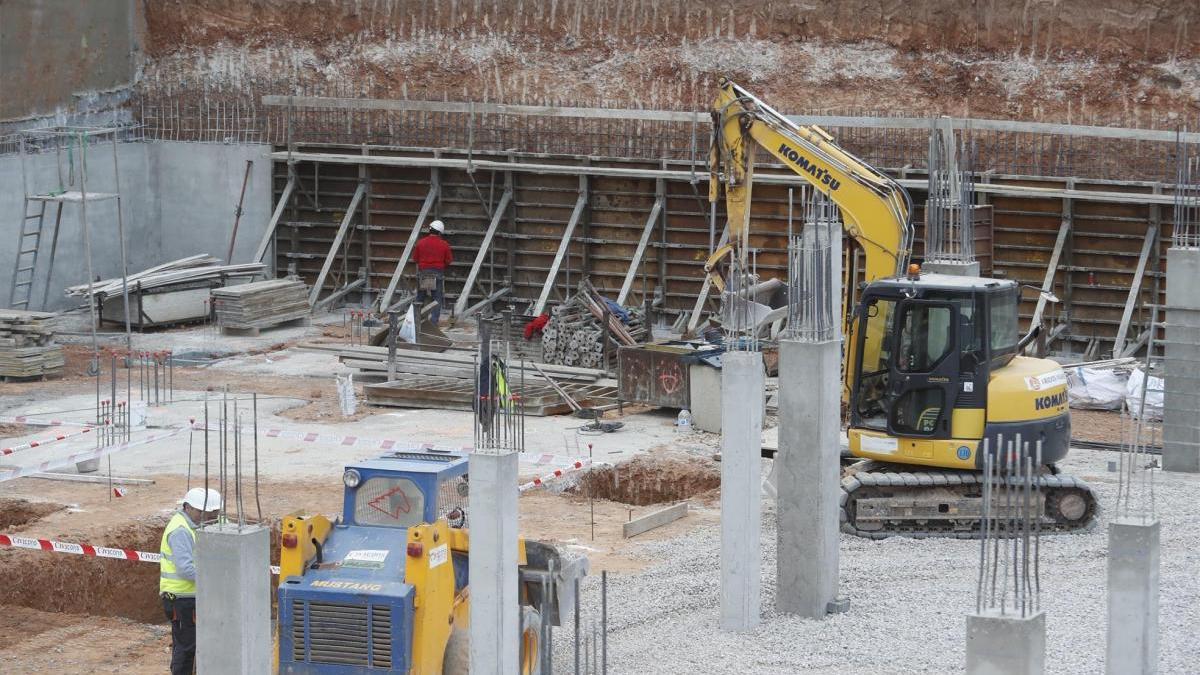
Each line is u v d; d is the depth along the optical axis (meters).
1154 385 43.84
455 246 64.31
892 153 59.59
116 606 32.28
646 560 31.64
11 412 45.25
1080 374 46.78
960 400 32.19
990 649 18.66
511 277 63.50
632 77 64.50
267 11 68.31
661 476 39.00
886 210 36.25
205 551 19.12
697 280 60.91
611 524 34.75
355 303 66.00
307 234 66.94
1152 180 55.53
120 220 54.72
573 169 61.22
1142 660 21.83
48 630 28.70
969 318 32.12
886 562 30.69
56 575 31.52
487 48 66.12
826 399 26.83
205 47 68.69
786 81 62.62
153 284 59.16
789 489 27.12
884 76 61.44
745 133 38.22
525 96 65.69
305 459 40.41
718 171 39.25
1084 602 27.45
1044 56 59.59
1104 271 54.84
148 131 68.00
